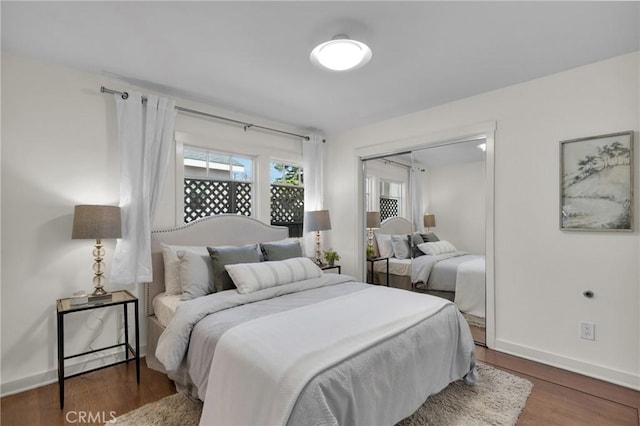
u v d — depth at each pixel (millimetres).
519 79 2670
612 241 2322
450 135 3184
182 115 3072
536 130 2660
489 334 2908
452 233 3291
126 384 2291
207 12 1787
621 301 2287
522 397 2092
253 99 3102
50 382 2324
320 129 4148
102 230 2281
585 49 2197
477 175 3102
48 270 2359
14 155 2242
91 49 2193
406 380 1689
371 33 1992
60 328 2039
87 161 2531
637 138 2227
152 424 1828
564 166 2510
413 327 1845
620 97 2287
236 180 3547
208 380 1612
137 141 2654
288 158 3979
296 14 1805
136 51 2219
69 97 2459
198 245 3029
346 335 1626
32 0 1675
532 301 2678
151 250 2750
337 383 1345
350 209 4168
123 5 1729
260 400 1305
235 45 2139
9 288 2213
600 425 1835
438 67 2453
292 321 1806
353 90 2891
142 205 2660
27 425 1841
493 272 2887
